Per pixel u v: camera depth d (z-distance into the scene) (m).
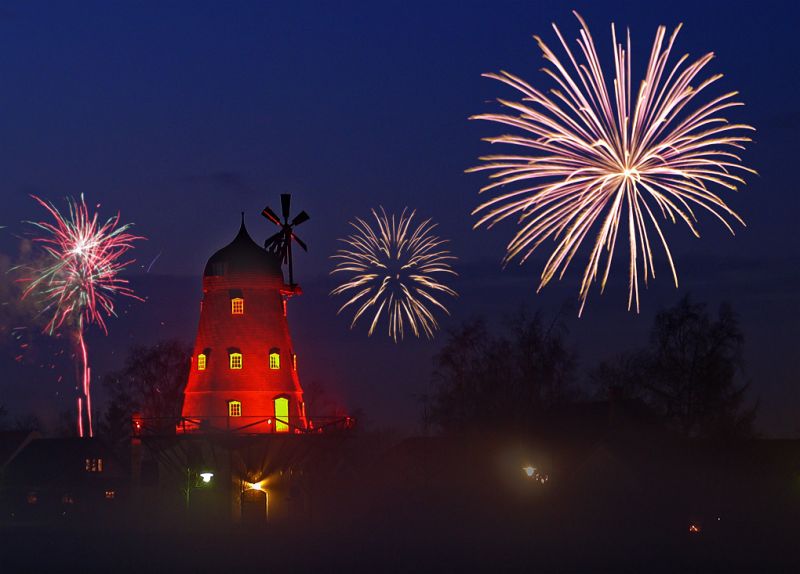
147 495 84.19
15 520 114.81
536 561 56.69
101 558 61.84
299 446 79.19
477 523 84.12
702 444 86.94
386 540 71.25
